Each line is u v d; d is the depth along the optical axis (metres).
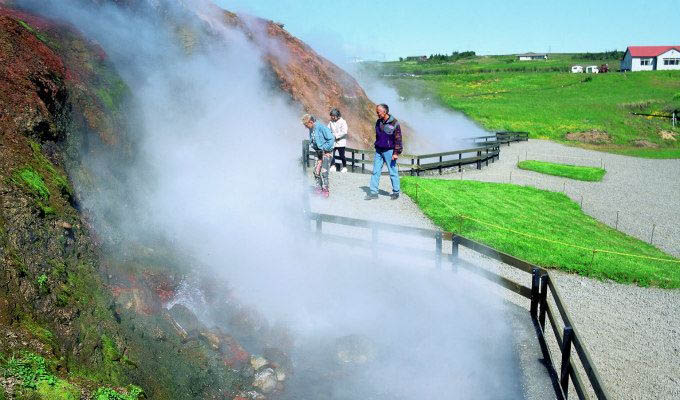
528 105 62.59
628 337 10.53
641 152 43.72
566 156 38.44
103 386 6.01
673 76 78.00
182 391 7.02
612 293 12.60
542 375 7.65
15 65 9.63
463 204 17.31
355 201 16.11
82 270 7.67
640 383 9.00
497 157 33.94
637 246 16.58
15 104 8.91
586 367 6.17
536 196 21.56
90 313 7.04
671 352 10.01
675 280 13.42
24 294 6.45
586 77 81.62
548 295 12.23
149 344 7.42
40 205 7.69
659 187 27.73
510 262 9.20
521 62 138.38
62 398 5.41
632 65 109.75
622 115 57.00
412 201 16.47
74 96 10.78
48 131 9.27
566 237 16.03
